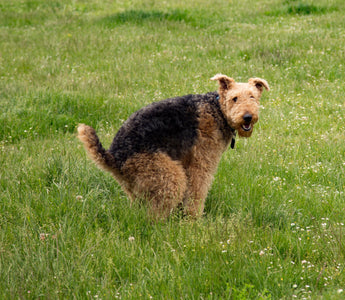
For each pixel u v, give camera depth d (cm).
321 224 623
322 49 1579
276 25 2023
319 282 496
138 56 1700
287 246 575
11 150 925
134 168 623
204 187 666
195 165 658
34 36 2152
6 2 2891
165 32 2092
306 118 1076
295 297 468
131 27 2217
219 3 2631
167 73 1464
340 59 1474
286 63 1488
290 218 654
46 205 673
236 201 709
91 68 1606
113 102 1209
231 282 500
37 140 1023
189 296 475
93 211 671
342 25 1883
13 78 1471
